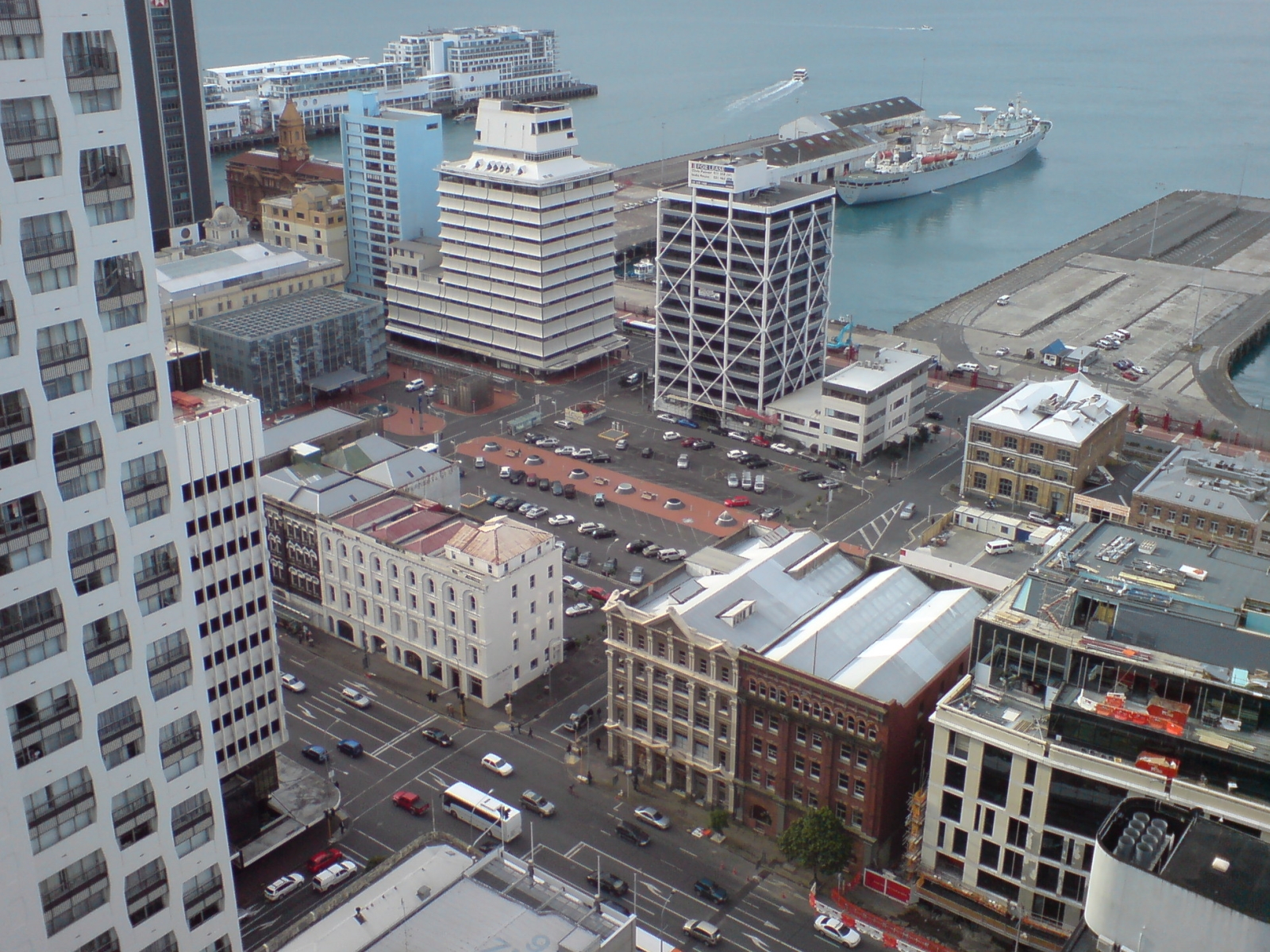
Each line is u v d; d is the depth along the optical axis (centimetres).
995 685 14475
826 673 15312
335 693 19025
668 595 17212
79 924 9588
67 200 8319
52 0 7931
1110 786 13100
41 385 8475
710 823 16000
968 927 14462
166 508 9519
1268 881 8988
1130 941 9262
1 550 8544
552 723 18362
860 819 15000
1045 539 19862
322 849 15700
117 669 9431
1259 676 13138
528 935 10719
